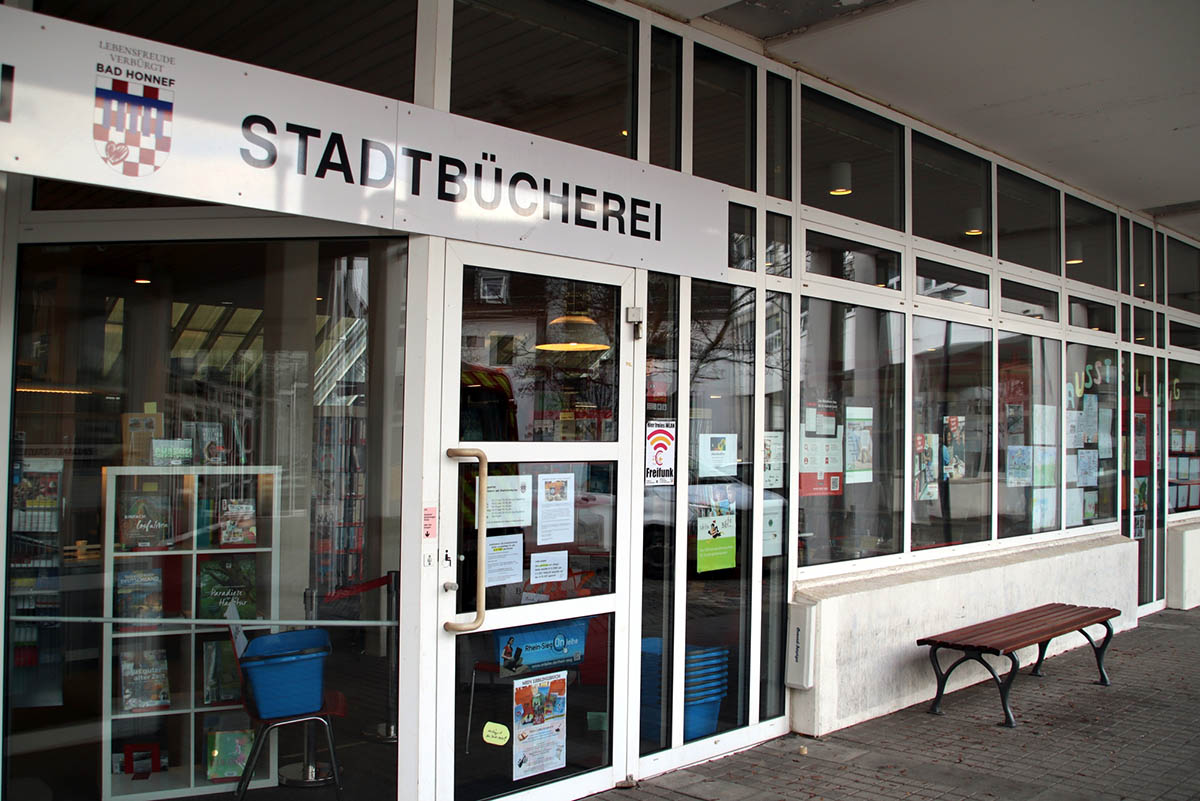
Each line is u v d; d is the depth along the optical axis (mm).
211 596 3902
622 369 4500
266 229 3766
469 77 3973
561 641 4270
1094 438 8703
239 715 3914
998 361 7438
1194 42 5281
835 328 5867
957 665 5863
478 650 3965
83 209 3715
